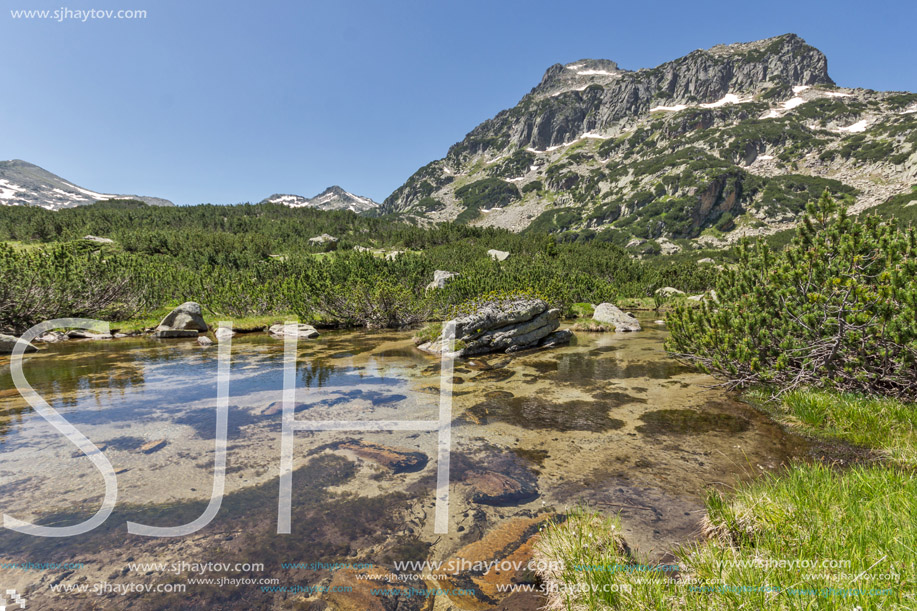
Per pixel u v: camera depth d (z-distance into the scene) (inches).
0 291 469.4
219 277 768.9
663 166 7037.4
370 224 3371.1
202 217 2817.4
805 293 225.8
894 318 183.5
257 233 2564.0
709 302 293.4
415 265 928.9
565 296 786.8
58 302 535.8
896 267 199.6
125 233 1891.0
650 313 916.6
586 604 84.7
